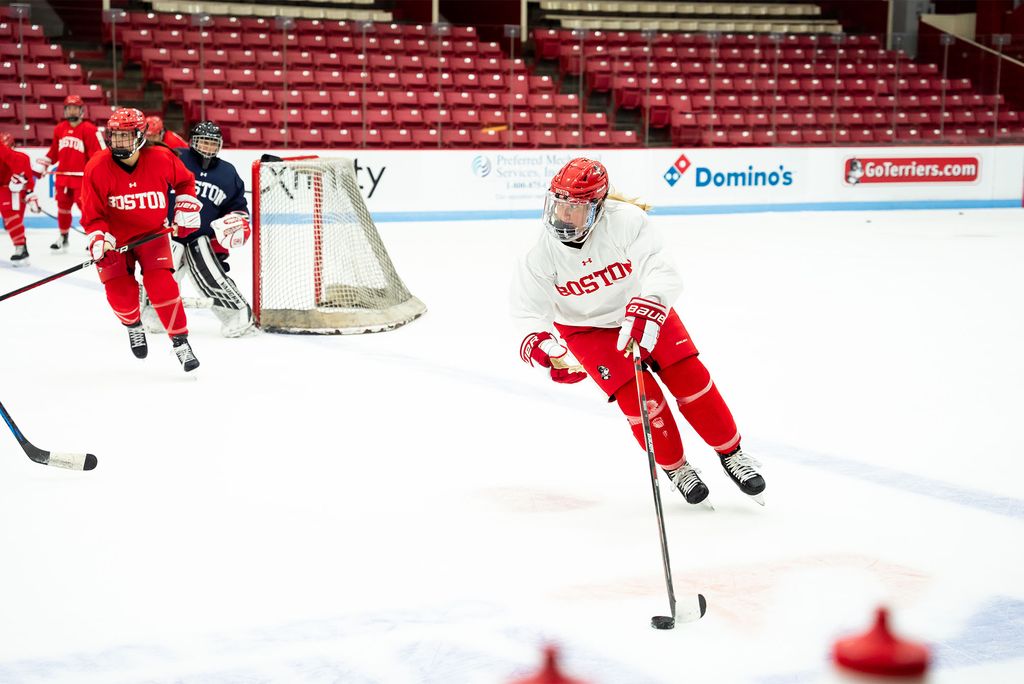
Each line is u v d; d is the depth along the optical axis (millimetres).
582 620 3643
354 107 19922
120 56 19750
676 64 21688
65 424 6266
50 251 14984
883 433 6062
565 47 21719
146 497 4984
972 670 3266
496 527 4582
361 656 3385
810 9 27859
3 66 17953
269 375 7613
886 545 4344
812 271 13305
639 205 4617
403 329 9461
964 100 22578
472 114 20281
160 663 3346
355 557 4242
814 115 22062
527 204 20281
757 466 4781
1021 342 8781
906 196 22344
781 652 3395
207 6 23297
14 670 3305
